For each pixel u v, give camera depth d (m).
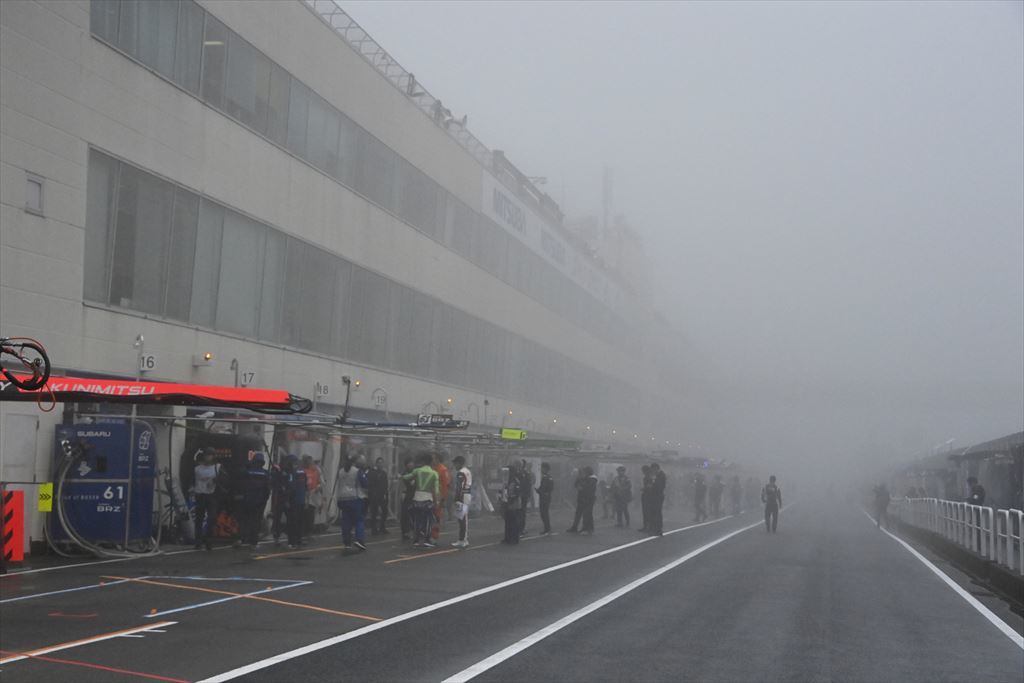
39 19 19.66
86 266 20.97
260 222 27.81
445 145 42.03
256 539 20.83
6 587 14.38
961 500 39.28
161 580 15.38
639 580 17.31
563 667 9.38
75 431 18.89
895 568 22.05
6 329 18.77
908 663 10.26
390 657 9.66
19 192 19.12
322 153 31.52
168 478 21.16
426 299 39.88
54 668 8.91
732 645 10.91
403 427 22.45
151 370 22.52
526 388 53.41
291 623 11.59
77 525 18.64
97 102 21.28
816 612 13.94
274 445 23.78
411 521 24.95
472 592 14.99
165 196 23.59
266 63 28.12
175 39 23.95
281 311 29.02
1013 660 10.62
